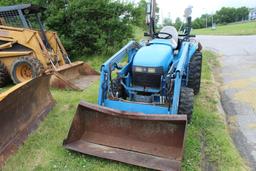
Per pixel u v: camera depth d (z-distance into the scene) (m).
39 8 7.89
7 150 3.68
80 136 3.94
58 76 6.46
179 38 5.68
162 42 4.88
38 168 3.48
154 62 4.27
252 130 4.62
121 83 4.52
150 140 3.69
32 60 6.82
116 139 3.83
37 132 4.35
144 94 4.43
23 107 4.21
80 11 10.01
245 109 5.46
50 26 10.19
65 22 10.28
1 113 3.60
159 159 3.48
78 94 6.21
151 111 4.01
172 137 3.58
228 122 4.95
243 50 12.23
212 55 11.41
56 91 6.39
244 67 8.88
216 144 4.02
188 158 3.63
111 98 4.26
